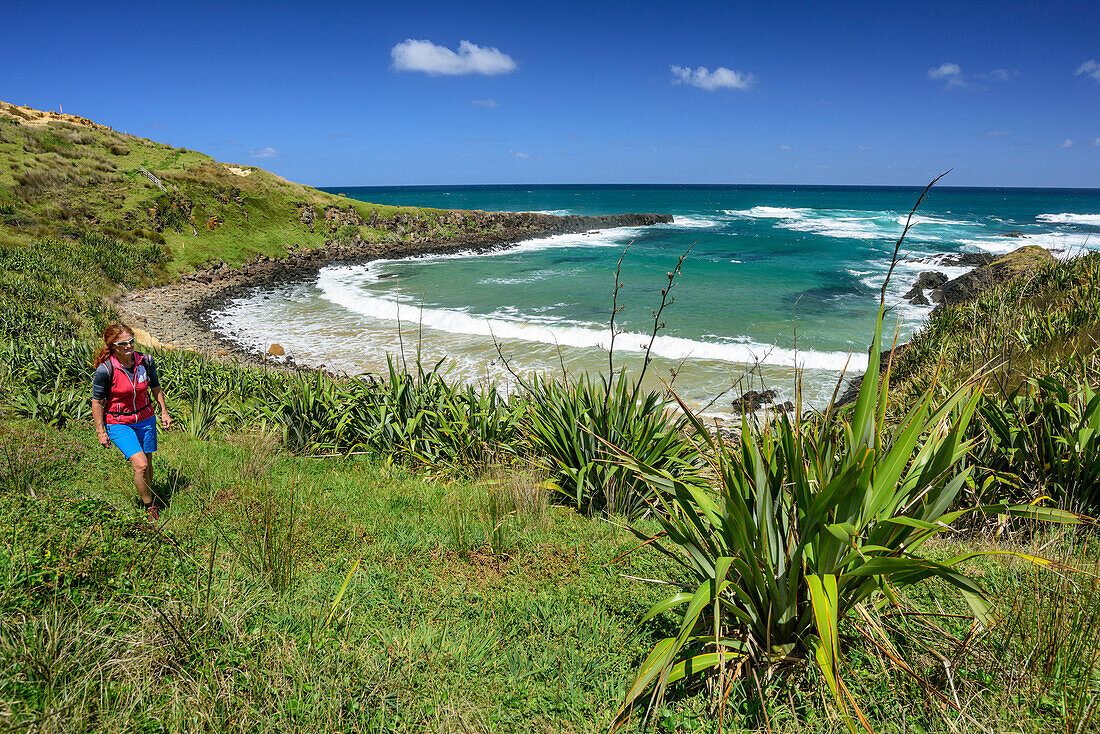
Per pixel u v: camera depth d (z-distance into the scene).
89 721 2.32
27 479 5.14
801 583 2.84
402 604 3.56
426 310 25.64
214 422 8.66
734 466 2.90
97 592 3.18
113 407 4.86
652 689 2.81
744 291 29.30
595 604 3.68
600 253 45.53
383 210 50.22
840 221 72.50
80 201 34.72
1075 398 5.23
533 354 17.97
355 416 7.58
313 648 2.95
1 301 17.06
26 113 47.12
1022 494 4.75
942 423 3.06
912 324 21.61
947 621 3.20
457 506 5.31
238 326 23.12
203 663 2.75
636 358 17.11
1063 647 2.80
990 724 2.49
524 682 2.90
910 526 2.72
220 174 44.25
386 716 2.58
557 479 6.05
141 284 29.92
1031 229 59.97
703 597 2.62
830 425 3.22
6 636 2.60
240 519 4.58
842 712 2.44
